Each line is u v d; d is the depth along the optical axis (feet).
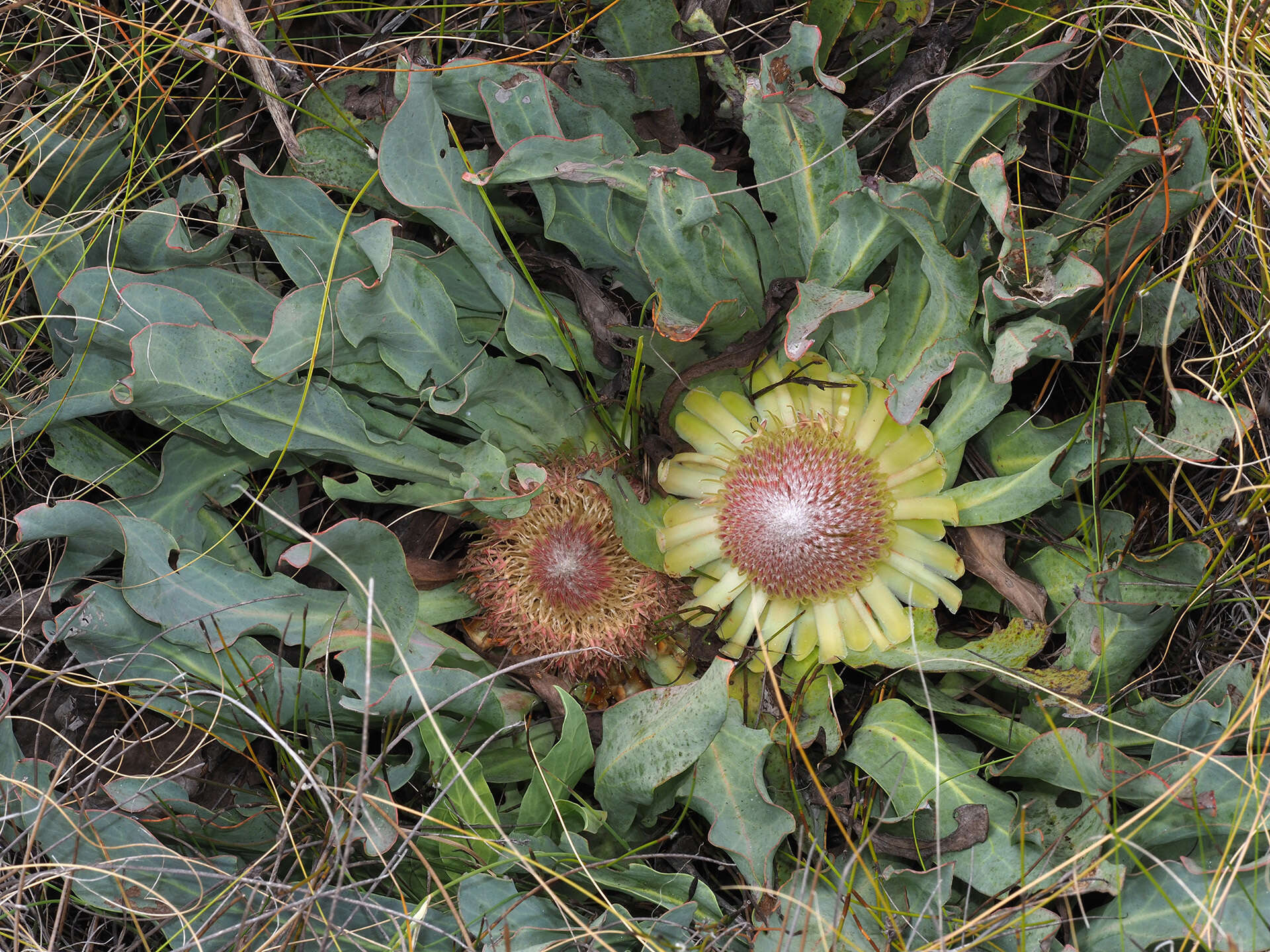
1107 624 1.26
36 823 1.24
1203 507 1.30
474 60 1.27
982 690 1.29
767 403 1.30
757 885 1.22
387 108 1.30
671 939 1.21
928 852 1.22
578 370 1.30
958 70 1.22
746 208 1.27
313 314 1.24
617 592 1.30
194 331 1.23
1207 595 1.29
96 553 1.30
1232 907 1.19
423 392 1.27
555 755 1.24
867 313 1.26
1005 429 1.29
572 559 1.29
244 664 1.29
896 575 1.28
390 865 1.21
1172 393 1.22
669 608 1.30
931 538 1.28
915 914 1.21
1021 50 1.28
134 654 1.28
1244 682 1.24
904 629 1.28
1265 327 1.29
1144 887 1.21
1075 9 1.27
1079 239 1.26
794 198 1.26
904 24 1.30
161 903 1.27
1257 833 1.20
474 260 1.26
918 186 1.19
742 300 1.26
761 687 1.29
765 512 1.28
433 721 1.19
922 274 1.25
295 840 1.29
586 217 1.27
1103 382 1.25
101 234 1.30
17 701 1.27
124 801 1.27
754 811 1.23
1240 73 1.29
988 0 1.29
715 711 1.20
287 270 1.29
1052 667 1.26
